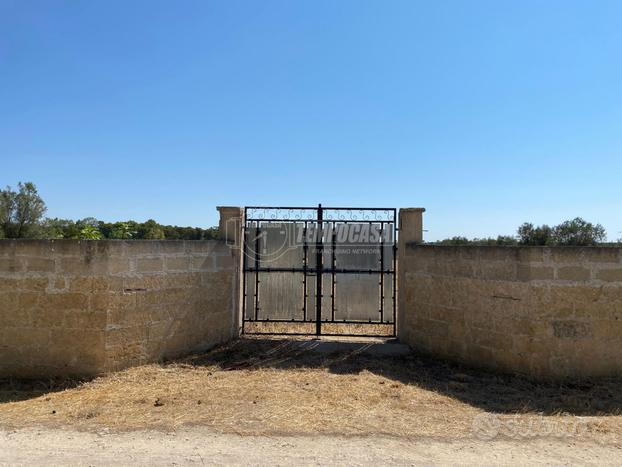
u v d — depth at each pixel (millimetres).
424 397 5105
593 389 5230
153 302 6266
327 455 3586
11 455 3557
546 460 3535
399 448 3734
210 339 7156
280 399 4965
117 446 3732
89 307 5676
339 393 5211
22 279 5688
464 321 6371
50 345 5664
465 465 3434
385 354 7082
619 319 5496
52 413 4504
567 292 5512
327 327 8188
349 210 7629
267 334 7832
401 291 7508
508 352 5789
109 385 5406
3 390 5293
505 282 5840
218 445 3760
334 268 7684
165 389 5293
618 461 3533
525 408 4727
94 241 5695
